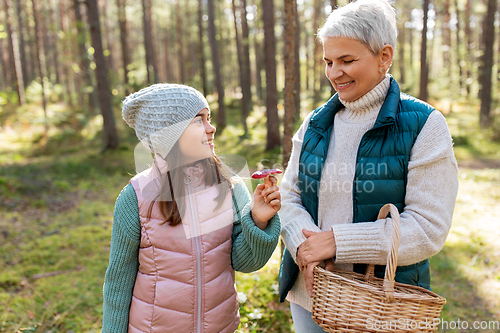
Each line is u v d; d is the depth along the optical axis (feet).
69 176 28.68
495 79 56.08
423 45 47.60
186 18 80.53
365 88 4.18
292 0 9.04
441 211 3.94
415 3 87.76
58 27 64.95
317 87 70.23
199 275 4.07
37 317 9.75
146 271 4.14
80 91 72.49
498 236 14.33
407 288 3.97
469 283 11.06
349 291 3.71
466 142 37.19
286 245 4.59
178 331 4.05
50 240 15.52
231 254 4.38
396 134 4.11
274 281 10.05
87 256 14.07
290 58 9.12
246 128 47.91
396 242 3.58
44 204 21.03
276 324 8.30
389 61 4.11
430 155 3.93
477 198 19.31
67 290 11.35
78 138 47.06
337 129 4.61
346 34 3.90
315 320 4.03
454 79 65.46
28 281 12.14
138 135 4.13
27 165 30.30
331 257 4.17
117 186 26.43
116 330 4.26
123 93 49.73
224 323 4.26
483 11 52.80
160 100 3.90
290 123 9.37
